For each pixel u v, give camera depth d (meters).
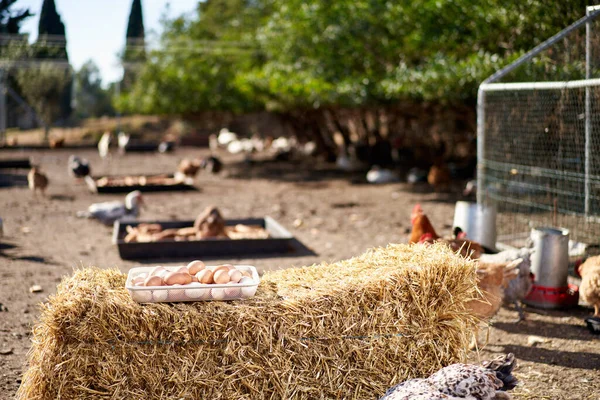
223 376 3.58
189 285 3.58
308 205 13.37
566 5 8.46
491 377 3.33
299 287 3.90
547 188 7.97
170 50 24.94
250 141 30.34
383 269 3.94
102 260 8.32
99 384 3.50
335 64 15.48
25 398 3.53
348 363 3.76
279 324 3.64
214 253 8.57
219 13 27.94
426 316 3.88
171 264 8.08
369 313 3.78
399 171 19.38
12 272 7.59
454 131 17.58
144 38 28.50
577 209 8.23
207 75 23.48
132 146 29.38
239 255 8.60
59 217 11.85
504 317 6.04
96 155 27.05
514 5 9.27
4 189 16.05
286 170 20.89
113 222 10.90
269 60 21.62
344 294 3.74
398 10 12.62
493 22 9.95
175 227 10.09
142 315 3.50
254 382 3.62
